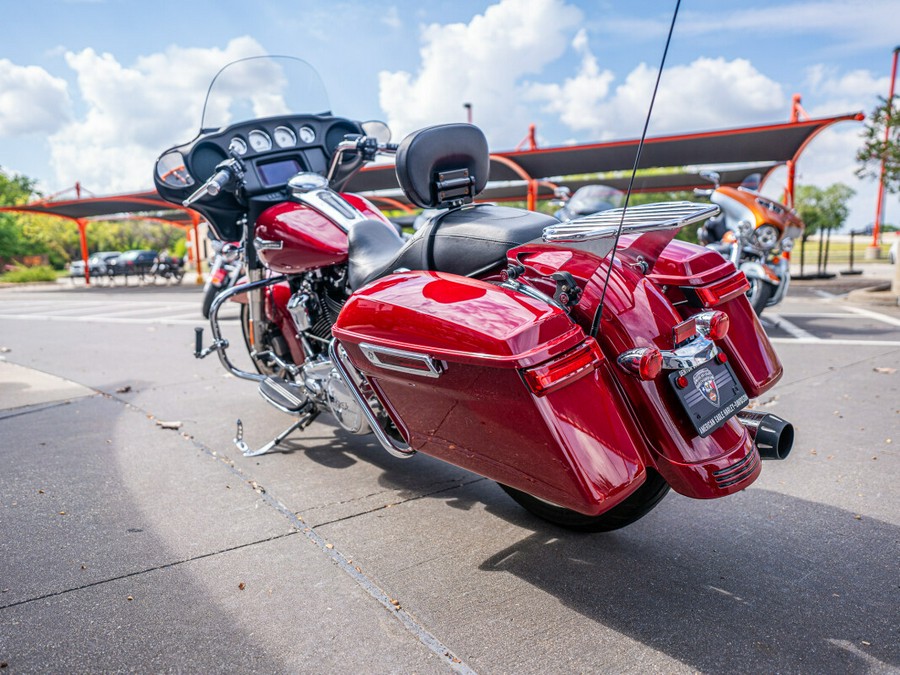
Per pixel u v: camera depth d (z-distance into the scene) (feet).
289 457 11.17
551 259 6.67
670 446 6.40
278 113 12.20
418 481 10.11
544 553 7.87
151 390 16.19
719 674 5.73
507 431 6.07
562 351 5.80
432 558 7.78
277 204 11.28
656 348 6.06
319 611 6.72
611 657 5.97
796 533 8.20
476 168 8.52
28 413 14.16
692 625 6.42
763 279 20.65
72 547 8.09
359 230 9.64
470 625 6.48
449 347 6.17
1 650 6.15
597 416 5.92
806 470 10.11
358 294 7.43
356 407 9.06
